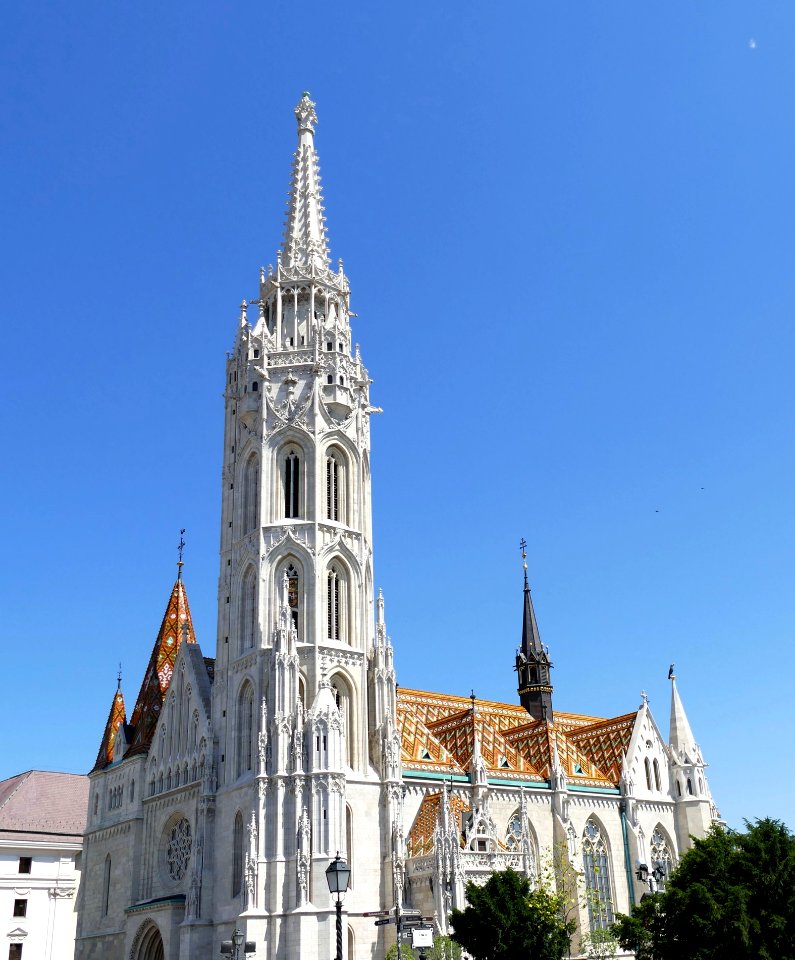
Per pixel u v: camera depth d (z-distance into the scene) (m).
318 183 121.50
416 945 64.25
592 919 98.62
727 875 61.97
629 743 118.69
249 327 112.69
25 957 112.69
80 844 119.19
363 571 102.25
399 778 94.62
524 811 94.94
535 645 139.75
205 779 96.81
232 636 100.88
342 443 106.00
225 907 90.31
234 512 106.25
